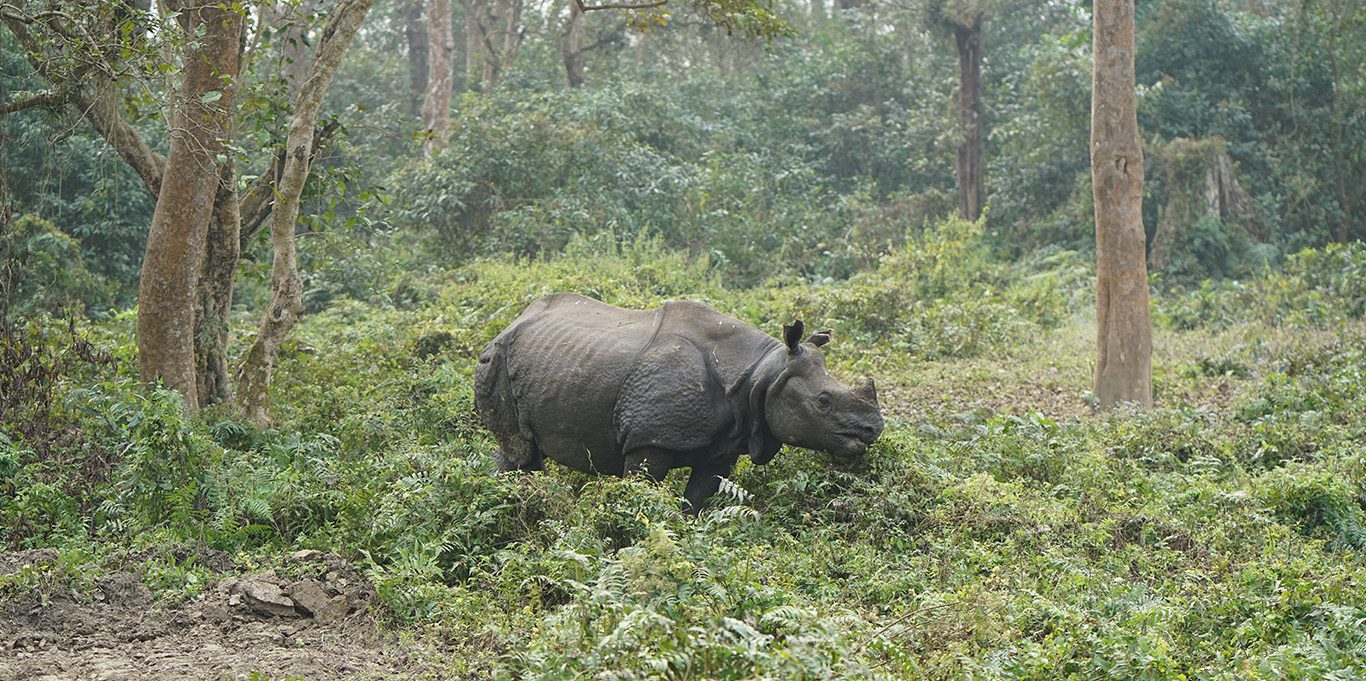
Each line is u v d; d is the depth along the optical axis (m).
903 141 35.56
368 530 8.84
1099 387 15.97
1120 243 15.80
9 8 10.98
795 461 9.97
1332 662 6.96
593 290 19.22
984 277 26.19
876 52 37.38
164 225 12.12
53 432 10.88
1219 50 31.30
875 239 30.11
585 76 37.94
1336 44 30.61
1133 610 7.67
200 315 12.82
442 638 7.21
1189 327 22.27
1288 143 30.62
